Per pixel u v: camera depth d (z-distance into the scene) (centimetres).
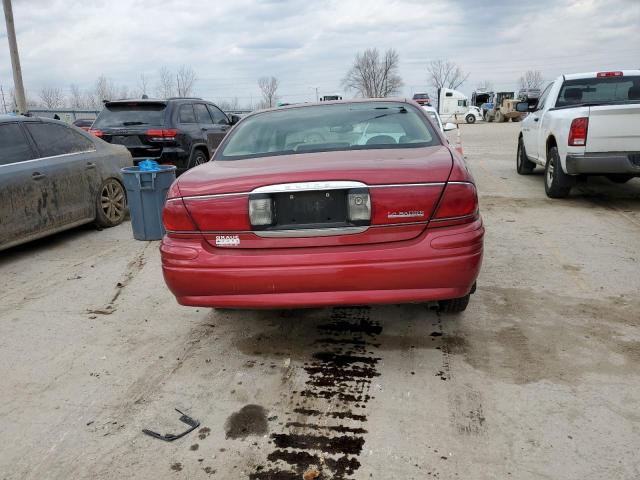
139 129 830
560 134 708
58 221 592
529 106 978
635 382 278
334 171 273
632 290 402
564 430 241
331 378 294
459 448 232
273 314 383
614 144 654
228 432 250
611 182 898
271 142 359
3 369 318
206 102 1004
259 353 327
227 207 276
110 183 679
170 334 359
